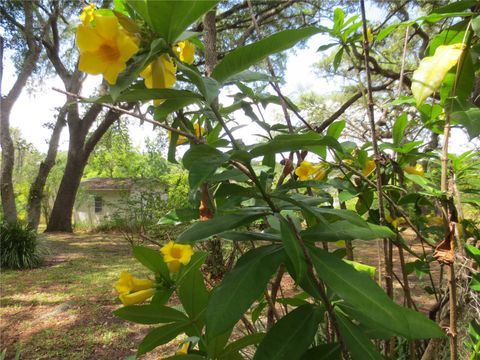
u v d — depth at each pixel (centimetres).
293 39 79
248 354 223
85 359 375
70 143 1374
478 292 112
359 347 82
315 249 81
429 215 156
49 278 686
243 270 79
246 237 91
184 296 104
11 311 511
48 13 1038
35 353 389
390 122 174
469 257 109
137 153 1672
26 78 1003
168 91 76
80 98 85
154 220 819
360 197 140
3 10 1055
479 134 89
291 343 83
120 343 408
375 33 152
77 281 661
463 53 98
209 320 72
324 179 138
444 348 141
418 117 148
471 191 132
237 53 80
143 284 104
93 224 1670
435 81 94
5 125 959
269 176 109
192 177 73
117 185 1579
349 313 90
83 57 70
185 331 107
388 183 143
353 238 88
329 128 133
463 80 100
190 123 110
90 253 934
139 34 73
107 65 70
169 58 79
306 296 141
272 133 147
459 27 101
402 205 145
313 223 121
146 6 72
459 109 94
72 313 497
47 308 521
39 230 1582
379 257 148
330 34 142
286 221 81
